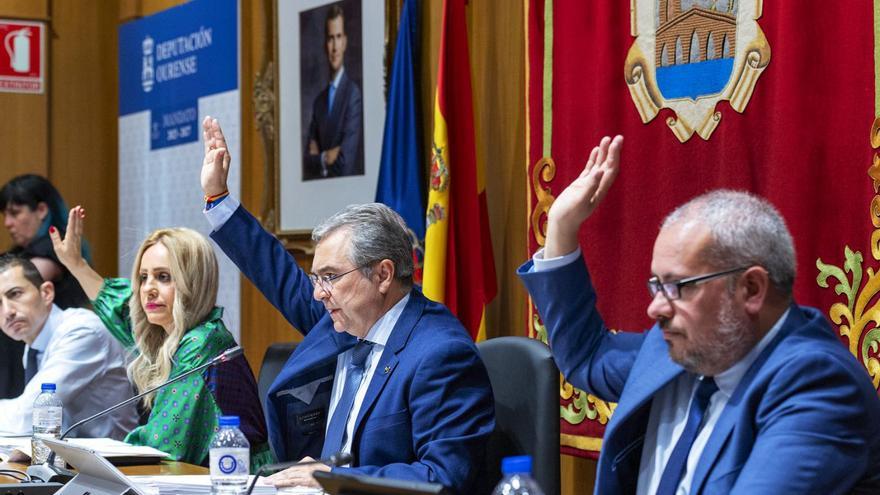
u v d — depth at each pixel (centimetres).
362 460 292
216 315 378
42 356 464
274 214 591
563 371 261
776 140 330
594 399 384
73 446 263
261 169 621
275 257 361
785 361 205
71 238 461
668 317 210
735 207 210
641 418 237
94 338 441
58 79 786
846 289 313
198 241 380
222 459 265
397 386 291
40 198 602
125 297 452
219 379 362
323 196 557
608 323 379
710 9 352
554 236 255
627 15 376
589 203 253
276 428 320
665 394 235
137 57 730
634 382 233
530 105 406
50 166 783
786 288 210
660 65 366
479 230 430
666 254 210
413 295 306
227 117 643
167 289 377
